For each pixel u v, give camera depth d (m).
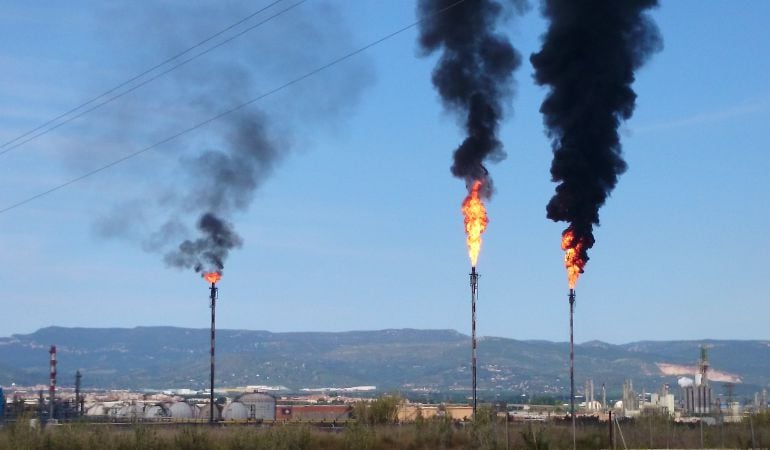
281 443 97.56
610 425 94.12
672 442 101.81
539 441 94.38
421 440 104.38
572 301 100.75
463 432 107.75
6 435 96.06
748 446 98.12
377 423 139.38
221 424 142.38
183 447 94.50
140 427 97.94
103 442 93.31
